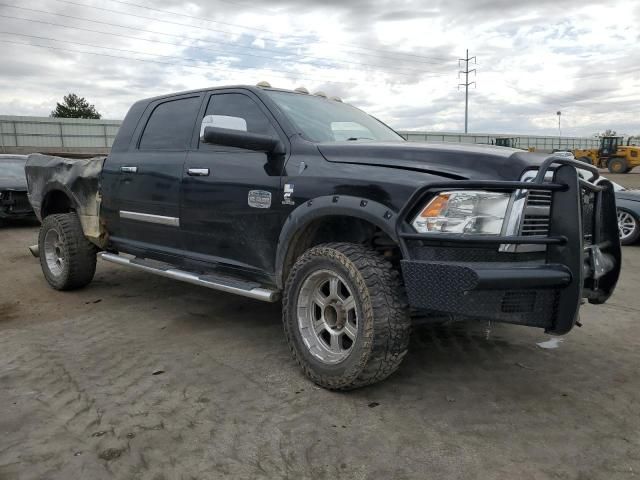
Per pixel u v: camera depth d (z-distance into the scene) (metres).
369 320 3.05
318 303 3.45
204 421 2.99
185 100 4.78
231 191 4.02
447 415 3.08
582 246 2.92
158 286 6.15
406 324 3.11
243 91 4.27
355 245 3.30
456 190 2.94
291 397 3.29
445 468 2.56
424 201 3.01
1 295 5.77
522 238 2.84
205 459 2.62
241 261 4.07
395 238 3.05
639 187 22.48
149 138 5.00
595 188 3.45
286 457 2.64
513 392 3.39
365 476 2.50
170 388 3.42
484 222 2.91
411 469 2.55
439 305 2.86
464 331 4.54
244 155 4.02
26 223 12.00
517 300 2.91
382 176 3.19
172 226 4.58
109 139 50.75
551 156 3.04
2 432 2.86
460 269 2.78
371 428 2.92
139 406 3.17
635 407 3.20
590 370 3.76
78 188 5.62
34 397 3.28
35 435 2.83
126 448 2.71
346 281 3.19
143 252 5.02
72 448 2.70
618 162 34.66
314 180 3.48
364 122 4.59
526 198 2.91
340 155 3.49
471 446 2.75
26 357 3.95
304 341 3.45
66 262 5.68
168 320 4.87
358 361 3.11
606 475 2.51
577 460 2.63
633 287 6.36
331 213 3.33
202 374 3.64
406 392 3.37
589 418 3.06
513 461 2.62
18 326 4.71
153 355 3.99
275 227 3.74
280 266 3.71
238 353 4.03
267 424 2.96
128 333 4.50
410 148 3.30
